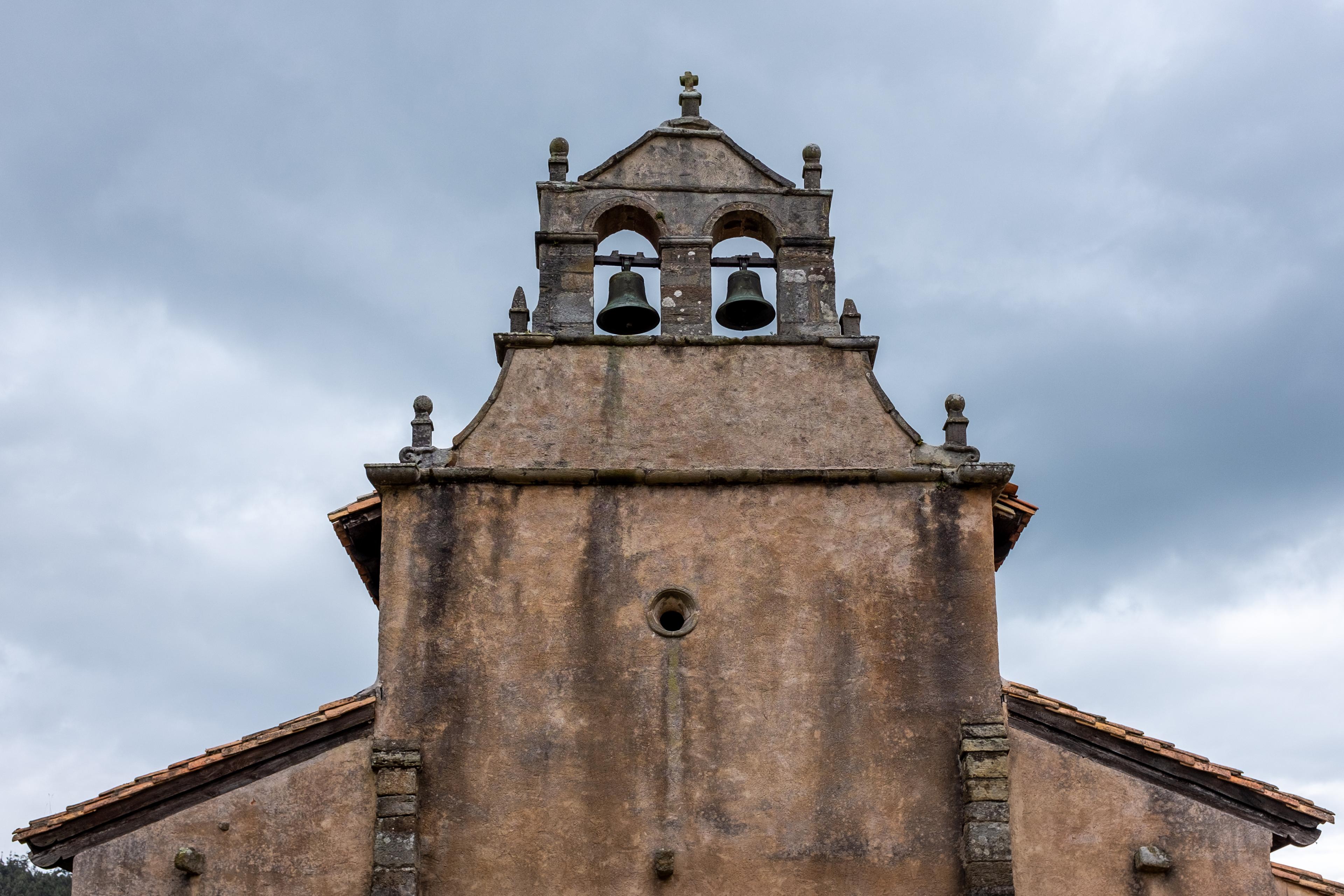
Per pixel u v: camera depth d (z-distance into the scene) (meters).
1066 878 14.51
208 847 14.10
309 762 14.58
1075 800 14.83
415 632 15.22
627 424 16.42
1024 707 15.18
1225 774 14.86
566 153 18.05
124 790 14.16
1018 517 17.08
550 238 17.45
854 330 17.08
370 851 14.25
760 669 15.26
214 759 14.32
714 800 14.70
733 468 16.03
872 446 16.38
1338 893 14.44
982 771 14.72
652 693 15.12
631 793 14.69
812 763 14.88
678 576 15.62
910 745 14.98
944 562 15.76
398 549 15.58
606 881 14.32
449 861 14.30
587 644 15.29
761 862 14.46
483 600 15.41
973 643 15.40
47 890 34.59
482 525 15.73
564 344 16.80
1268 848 14.65
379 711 14.85
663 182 17.94
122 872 13.93
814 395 16.67
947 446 16.28
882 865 14.49
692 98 18.67
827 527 15.88
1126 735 14.96
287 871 14.09
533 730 14.89
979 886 14.23
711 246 17.62
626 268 17.91
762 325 18.03
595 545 15.72
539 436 16.30
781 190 17.98
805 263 17.61
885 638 15.41
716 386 16.67
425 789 14.57
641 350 16.83
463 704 14.95
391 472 15.77
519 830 14.47
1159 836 14.70
